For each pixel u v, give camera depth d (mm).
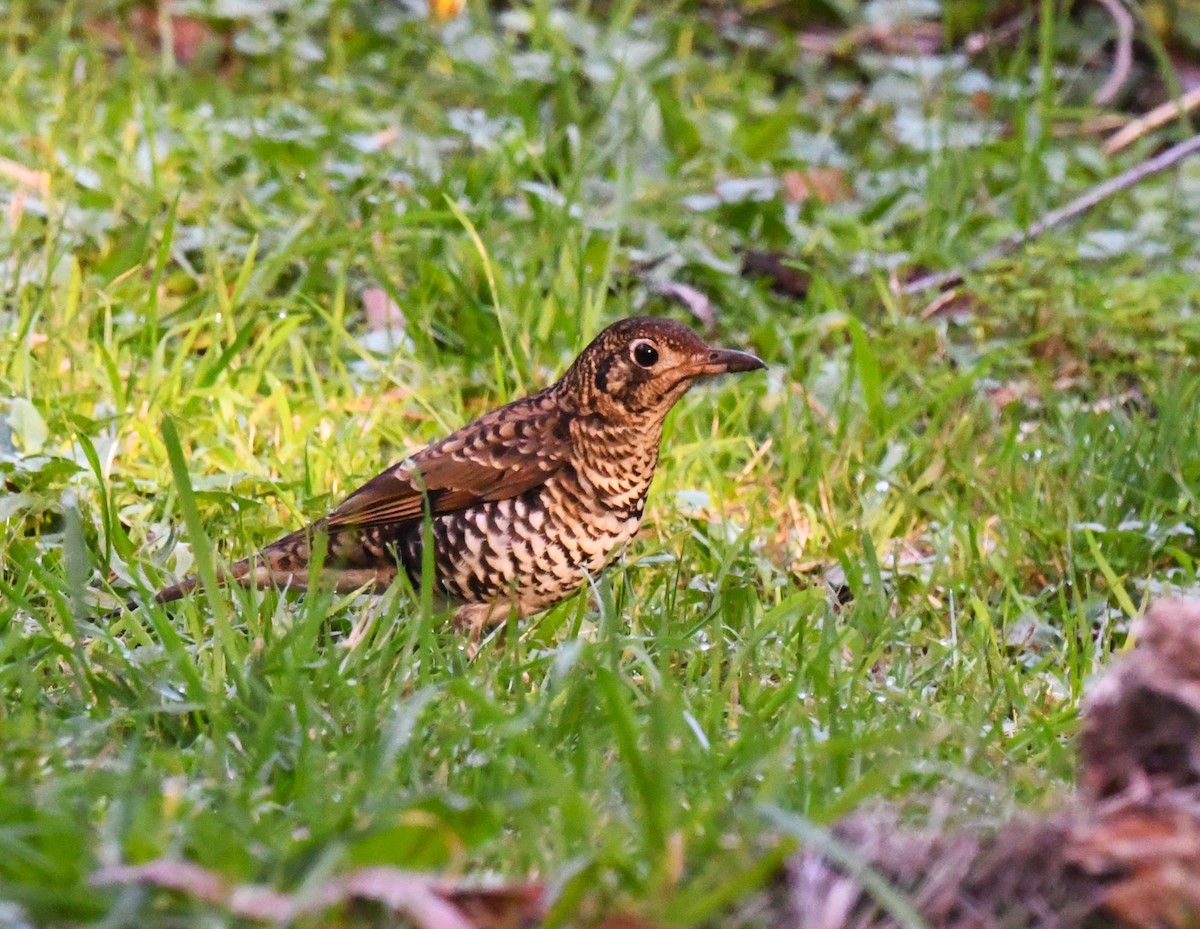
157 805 6527
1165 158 16688
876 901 6129
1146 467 12258
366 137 16922
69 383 12547
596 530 10016
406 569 10109
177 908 5750
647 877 6102
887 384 13781
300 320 13164
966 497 12234
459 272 14352
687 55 20578
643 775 6664
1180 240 16812
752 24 22188
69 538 8805
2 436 11383
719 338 14336
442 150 16781
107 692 8133
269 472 11773
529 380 13344
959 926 6082
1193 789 6453
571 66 18297
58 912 5699
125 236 14398
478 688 8172
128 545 10188
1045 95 17891
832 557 11469
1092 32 20906
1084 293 14891
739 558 11109
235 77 19062
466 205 15266
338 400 12766
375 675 8305
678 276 14930
